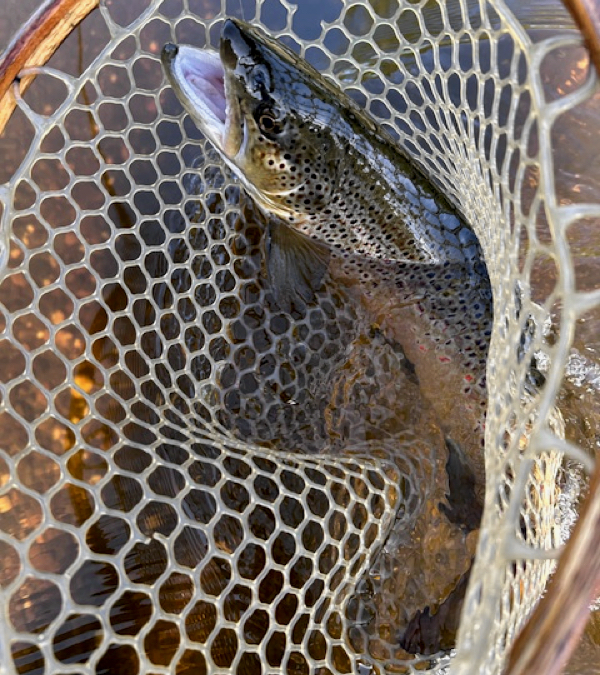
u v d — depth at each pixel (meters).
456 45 0.30
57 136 0.36
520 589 0.26
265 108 0.33
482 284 0.36
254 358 0.36
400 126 0.40
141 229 0.37
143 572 0.33
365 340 0.37
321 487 0.29
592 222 0.41
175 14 0.39
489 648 0.19
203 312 0.34
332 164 0.34
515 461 0.22
